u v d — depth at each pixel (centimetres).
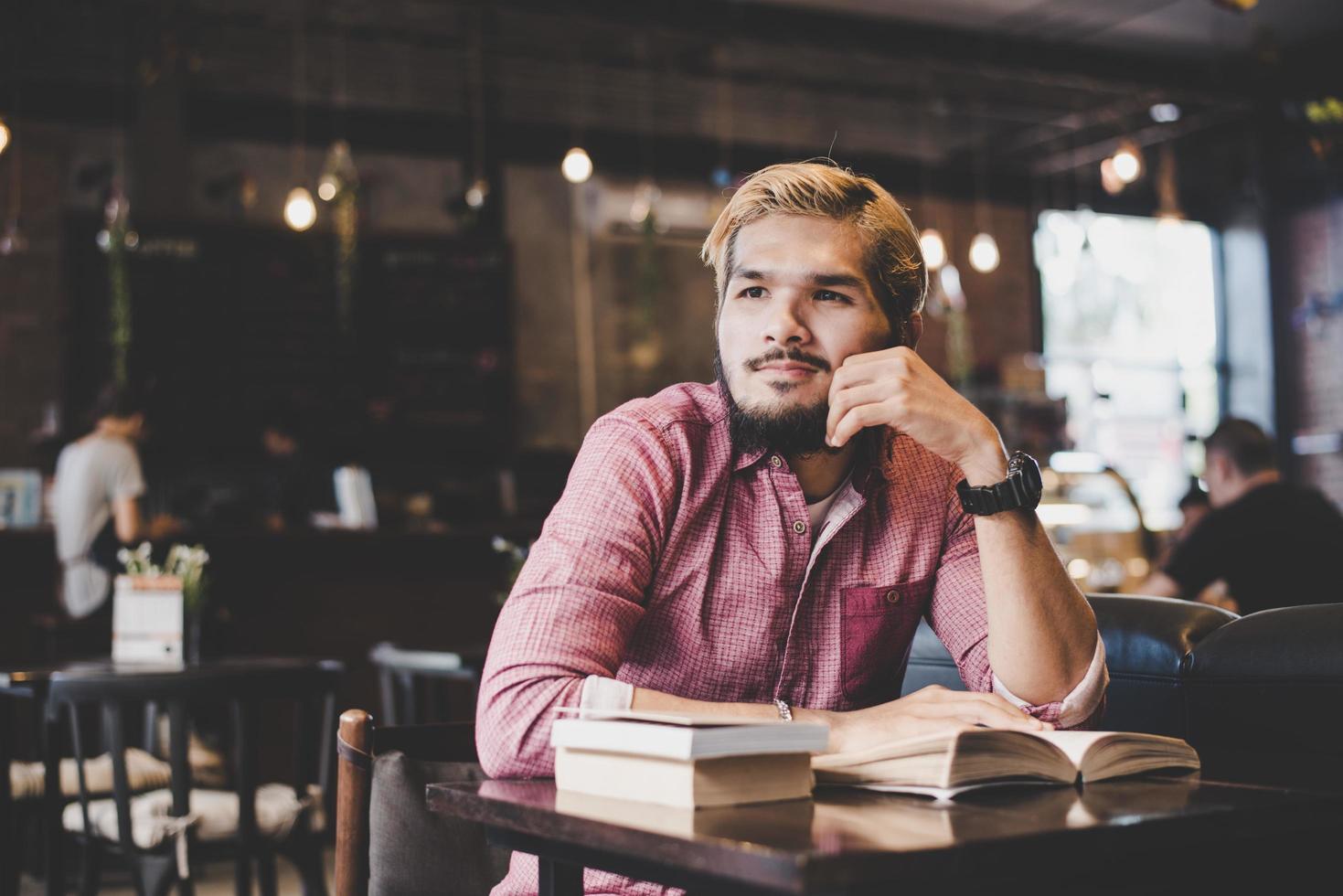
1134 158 832
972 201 1045
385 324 870
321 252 848
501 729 121
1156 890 105
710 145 952
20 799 343
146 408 788
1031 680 135
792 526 138
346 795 143
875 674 144
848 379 127
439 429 875
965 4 823
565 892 107
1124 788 111
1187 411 1079
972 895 93
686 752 97
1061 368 1057
